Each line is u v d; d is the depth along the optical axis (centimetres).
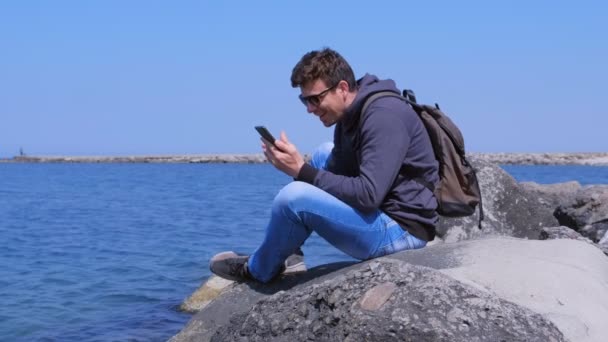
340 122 440
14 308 856
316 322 350
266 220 1948
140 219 1994
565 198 1039
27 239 1520
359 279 353
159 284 998
